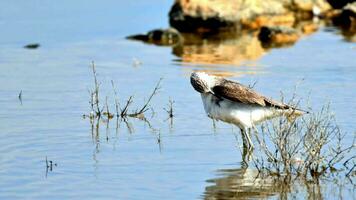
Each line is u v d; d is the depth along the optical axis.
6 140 13.95
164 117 15.47
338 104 15.82
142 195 11.30
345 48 22.27
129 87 17.94
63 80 18.77
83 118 15.47
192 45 23.70
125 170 12.40
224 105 13.41
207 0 26.61
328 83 17.83
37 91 17.67
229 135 14.26
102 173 12.25
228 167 12.56
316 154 12.38
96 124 15.05
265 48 22.88
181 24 26.38
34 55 21.89
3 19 27.11
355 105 15.71
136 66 20.33
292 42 23.69
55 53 22.16
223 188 11.60
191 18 26.20
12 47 23.05
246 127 13.44
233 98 13.27
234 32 26.12
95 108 16.20
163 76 19.03
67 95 17.31
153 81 18.50
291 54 21.66
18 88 17.98
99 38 24.45
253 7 26.72
